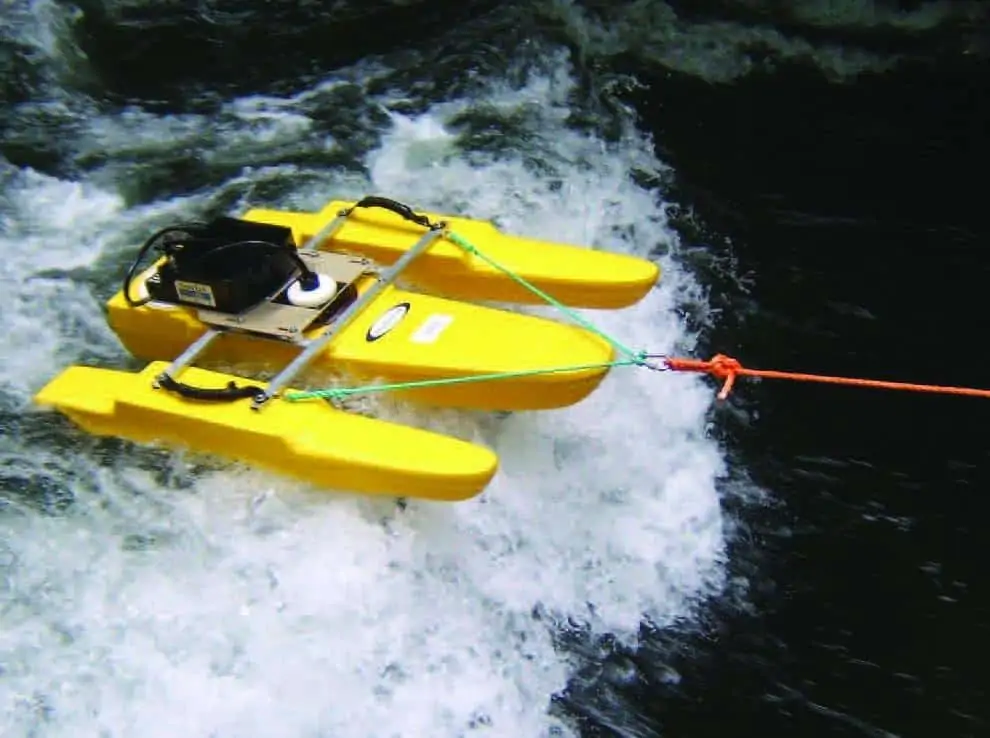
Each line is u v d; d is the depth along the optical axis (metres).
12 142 4.90
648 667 2.96
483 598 2.99
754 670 2.99
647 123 5.36
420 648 2.86
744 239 4.59
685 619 3.09
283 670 2.75
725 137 5.30
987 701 2.95
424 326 3.17
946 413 3.82
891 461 3.63
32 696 2.67
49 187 4.64
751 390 3.84
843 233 4.68
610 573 3.13
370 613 2.88
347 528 2.99
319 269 3.37
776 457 3.60
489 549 3.08
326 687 2.74
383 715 2.72
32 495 3.16
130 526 3.06
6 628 2.82
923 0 6.22
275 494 3.06
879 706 2.93
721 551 3.28
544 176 4.84
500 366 3.00
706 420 3.67
